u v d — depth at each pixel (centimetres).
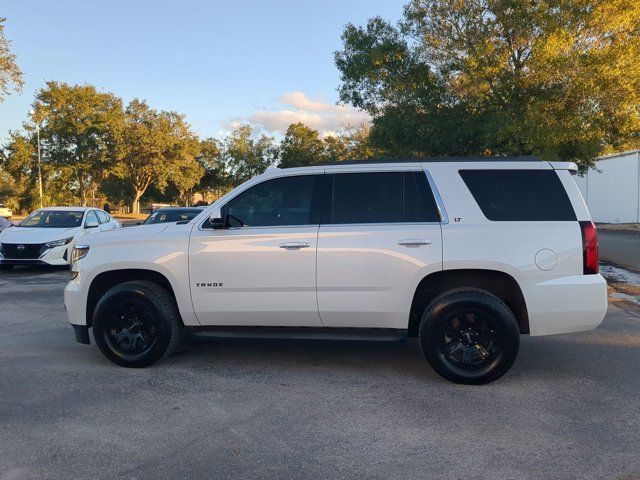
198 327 574
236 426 431
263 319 555
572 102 1530
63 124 5734
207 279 557
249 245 550
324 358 618
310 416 450
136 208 6562
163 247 567
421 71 1772
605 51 1423
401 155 1902
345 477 351
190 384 530
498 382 531
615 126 1627
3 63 2353
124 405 476
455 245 518
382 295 531
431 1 1700
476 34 1623
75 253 599
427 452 385
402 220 539
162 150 6056
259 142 6875
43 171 5931
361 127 5094
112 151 5838
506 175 538
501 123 1488
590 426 427
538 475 352
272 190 570
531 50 1522
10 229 1412
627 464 365
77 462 372
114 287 581
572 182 530
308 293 541
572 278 510
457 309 512
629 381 533
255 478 350
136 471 360
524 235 514
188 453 385
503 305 509
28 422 439
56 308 917
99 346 579
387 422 437
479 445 395
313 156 6088
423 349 523
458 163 550
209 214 573
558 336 711
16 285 1165
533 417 445
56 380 541
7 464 370
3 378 548
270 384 530
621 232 2633
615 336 711
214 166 7356
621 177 3200
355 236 534
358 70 1855
